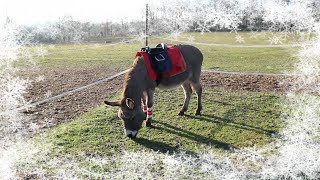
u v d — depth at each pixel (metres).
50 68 14.63
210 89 10.08
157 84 6.87
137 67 6.48
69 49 20.61
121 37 24.59
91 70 13.98
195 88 7.68
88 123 7.23
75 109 8.44
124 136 6.60
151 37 23.08
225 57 16.41
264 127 7.05
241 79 11.46
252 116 7.68
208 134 6.73
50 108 8.55
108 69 14.14
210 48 19.06
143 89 6.50
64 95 9.83
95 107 8.55
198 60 7.62
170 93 9.66
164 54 6.85
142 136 6.61
